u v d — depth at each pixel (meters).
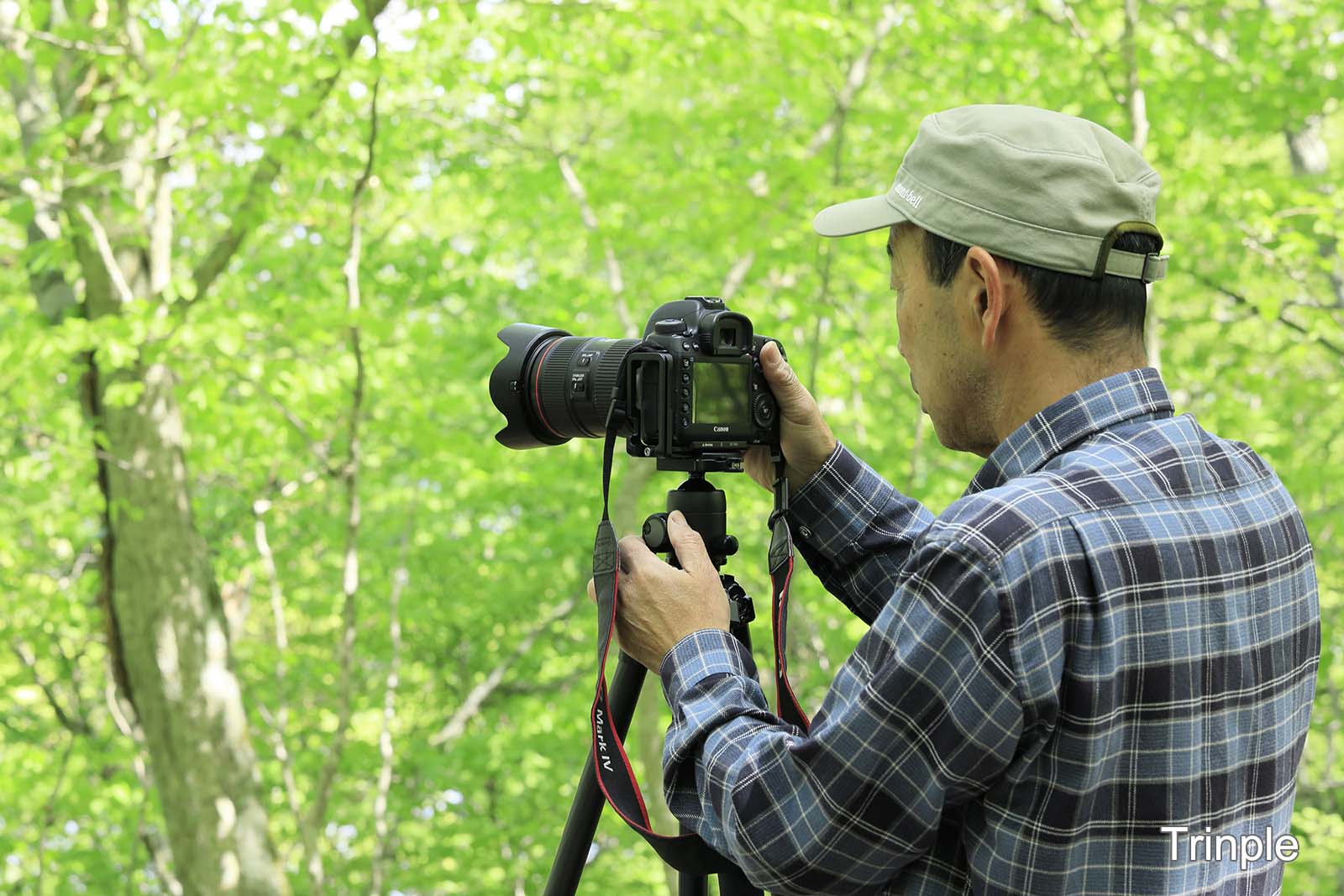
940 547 0.98
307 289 7.34
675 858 1.28
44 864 7.23
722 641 1.22
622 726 1.52
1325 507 6.92
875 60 6.50
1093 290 1.07
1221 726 1.04
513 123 6.90
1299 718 1.14
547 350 1.65
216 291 7.17
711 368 1.41
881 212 1.17
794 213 5.72
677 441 1.40
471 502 8.38
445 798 8.69
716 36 5.75
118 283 5.31
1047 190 1.06
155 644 5.94
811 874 1.03
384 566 8.77
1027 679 0.95
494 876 8.45
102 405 5.91
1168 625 0.99
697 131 6.33
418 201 7.66
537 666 10.02
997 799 1.00
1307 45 6.13
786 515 1.45
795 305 6.00
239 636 9.51
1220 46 6.62
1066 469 1.04
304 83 5.32
